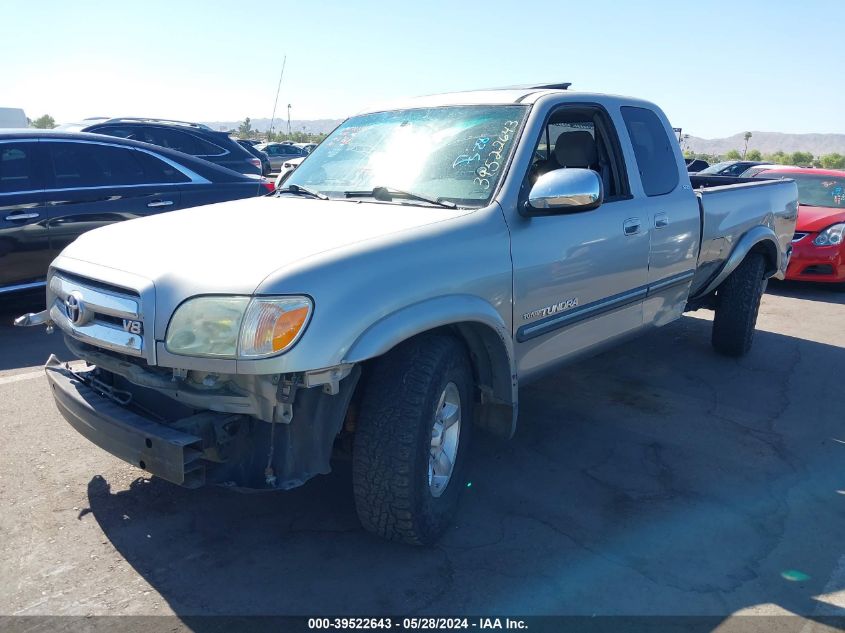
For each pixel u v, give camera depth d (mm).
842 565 3160
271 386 2635
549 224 3689
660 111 5027
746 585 3000
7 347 5930
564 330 3939
